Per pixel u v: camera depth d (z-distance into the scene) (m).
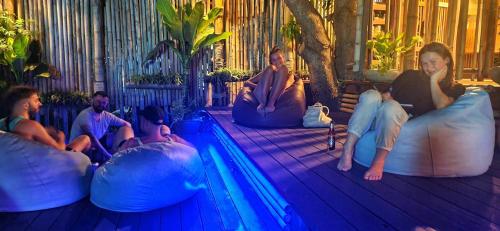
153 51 7.12
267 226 2.54
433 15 4.30
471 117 2.38
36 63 7.07
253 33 7.43
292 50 7.21
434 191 2.18
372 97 2.56
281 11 7.20
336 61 5.75
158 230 2.47
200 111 6.77
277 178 2.47
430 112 2.45
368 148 2.63
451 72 2.56
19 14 7.07
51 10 7.16
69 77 7.34
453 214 1.85
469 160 2.39
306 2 5.37
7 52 6.65
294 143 3.58
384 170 2.57
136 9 7.29
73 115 7.23
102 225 2.53
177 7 7.34
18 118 2.89
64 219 2.62
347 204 2.00
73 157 2.91
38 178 2.71
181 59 7.06
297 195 2.14
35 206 2.74
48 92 7.15
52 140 2.93
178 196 2.88
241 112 4.75
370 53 5.19
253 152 3.23
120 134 4.66
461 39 3.87
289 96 4.62
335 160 2.91
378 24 6.34
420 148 2.40
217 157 4.52
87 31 7.23
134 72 7.45
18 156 2.67
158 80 7.29
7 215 2.68
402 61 4.83
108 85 7.47
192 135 6.05
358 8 4.85
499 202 2.00
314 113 4.47
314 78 5.63
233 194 3.17
